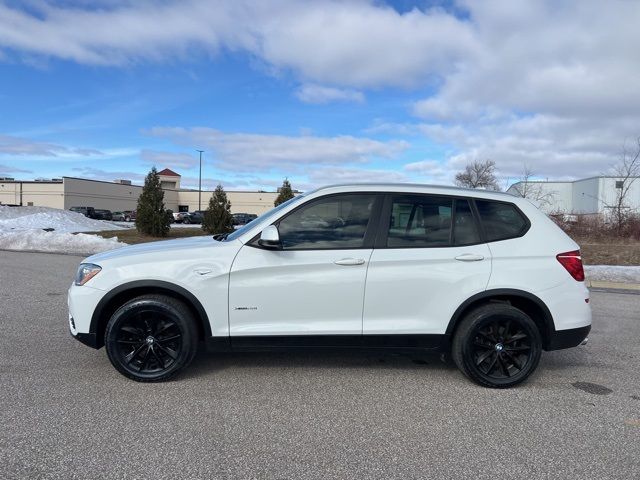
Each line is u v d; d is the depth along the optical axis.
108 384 4.42
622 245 17.05
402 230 4.56
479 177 46.78
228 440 3.47
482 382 4.55
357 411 4.02
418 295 4.48
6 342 5.61
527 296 4.52
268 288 4.40
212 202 27.52
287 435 3.58
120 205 75.88
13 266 12.18
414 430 3.70
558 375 5.01
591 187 49.50
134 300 4.40
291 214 4.55
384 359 5.33
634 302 9.09
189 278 4.37
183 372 4.79
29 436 3.44
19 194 66.88
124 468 3.07
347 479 3.02
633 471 3.18
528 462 3.27
